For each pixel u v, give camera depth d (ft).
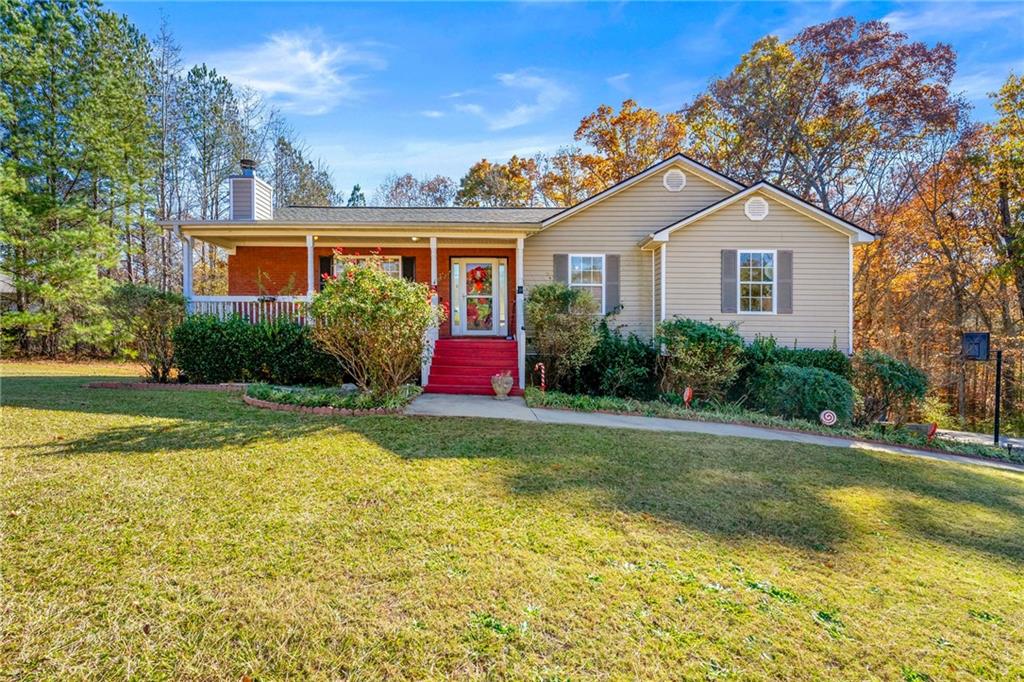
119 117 54.39
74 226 52.34
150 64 64.28
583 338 32.42
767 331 35.96
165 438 17.42
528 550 10.28
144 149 56.90
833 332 35.88
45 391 26.48
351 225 33.68
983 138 53.88
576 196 89.25
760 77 70.54
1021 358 52.11
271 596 8.30
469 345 35.35
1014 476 19.52
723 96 73.77
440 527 11.18
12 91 49.19
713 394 30.83
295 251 41.34
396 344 24.47
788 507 13.58
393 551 9.98
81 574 8.74
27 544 9.71
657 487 14.56
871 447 22.82
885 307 60.75
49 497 11.95
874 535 12.11
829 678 6.95
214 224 33.35
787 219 36.01
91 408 21.95
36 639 7.06
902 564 10.66
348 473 14.52
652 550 10.57
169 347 30.89
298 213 45.09
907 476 17.60
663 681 6.72
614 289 39.55
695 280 36.17
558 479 14.80
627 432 21.61
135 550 9.64
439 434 19.45
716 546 10.95
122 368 45.16
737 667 7.06
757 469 17.03
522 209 50.60
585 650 7.28
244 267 41.06
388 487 13.51
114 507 11.53
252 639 7.24
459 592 8.63
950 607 9.00
